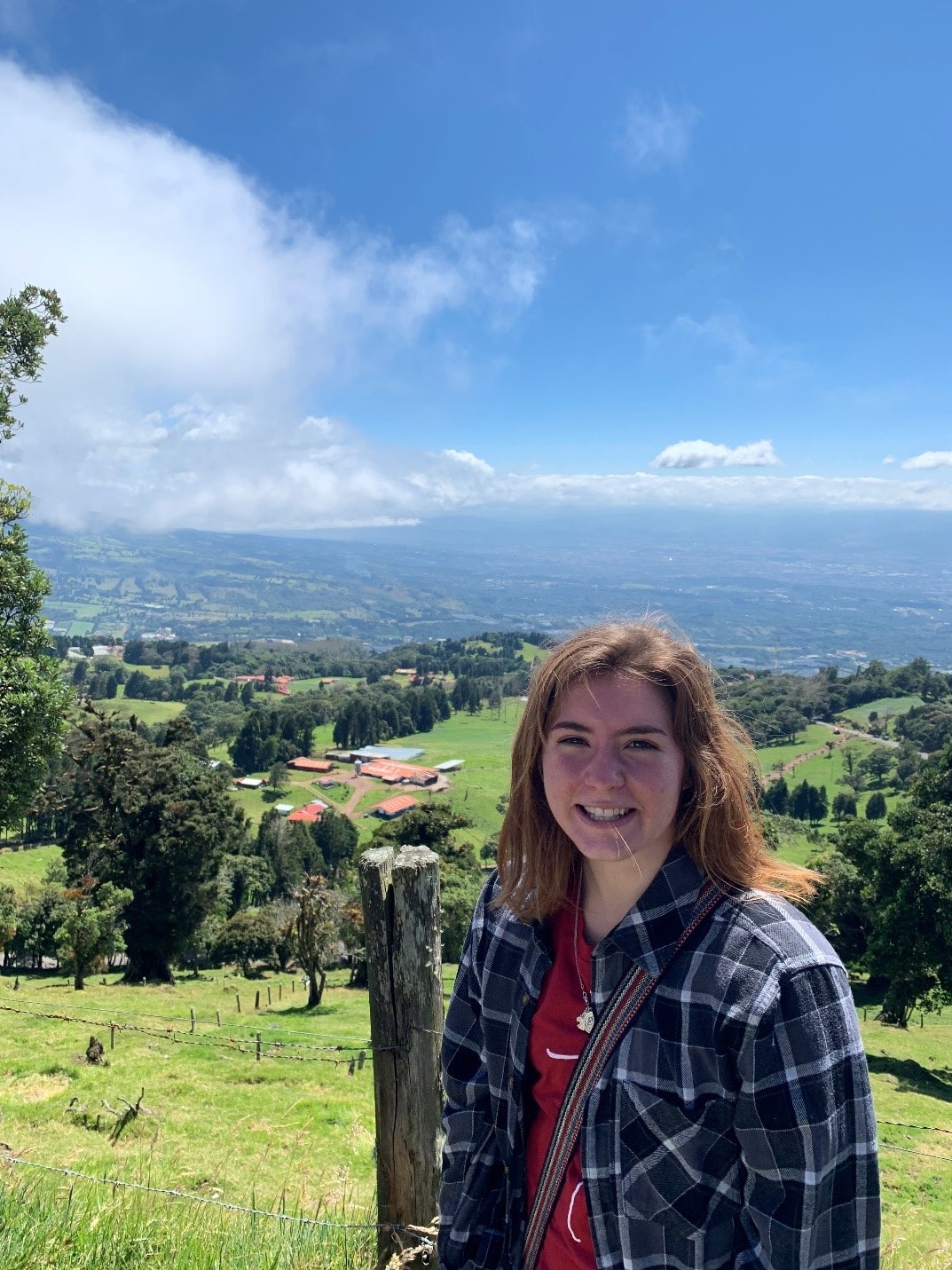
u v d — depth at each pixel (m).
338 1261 2.93
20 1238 2.81
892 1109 15.16
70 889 28.36
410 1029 2.66
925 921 21.27
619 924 1.44
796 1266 1.22
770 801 77.19
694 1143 1.32
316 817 88.00
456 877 34.31
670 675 1.51
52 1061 13.47
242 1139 9.81
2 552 10.93
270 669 192.88
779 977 1.29
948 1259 4.66
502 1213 1.76
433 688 169.88
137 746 29.47
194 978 33.97
